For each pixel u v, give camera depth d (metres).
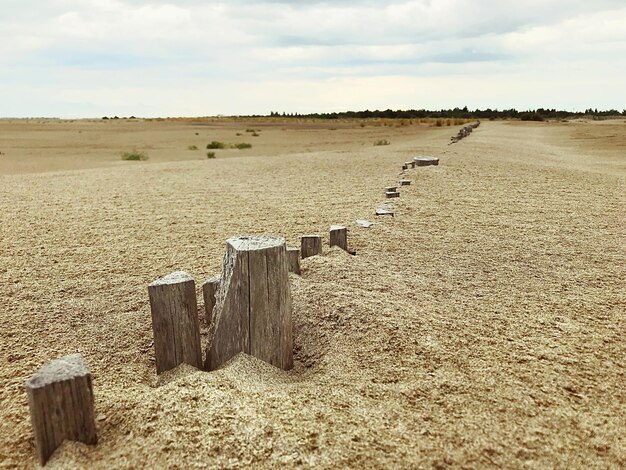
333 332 3.79
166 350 3.27
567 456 2.40
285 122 77.94
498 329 3.89
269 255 3.24
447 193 9.91
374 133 43.53
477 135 32.06
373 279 4.93
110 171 16.28
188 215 8.93
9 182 13.69
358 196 10.29
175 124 68.81
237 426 2.56
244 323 3.28
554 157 19.39
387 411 2.73
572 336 3.78
